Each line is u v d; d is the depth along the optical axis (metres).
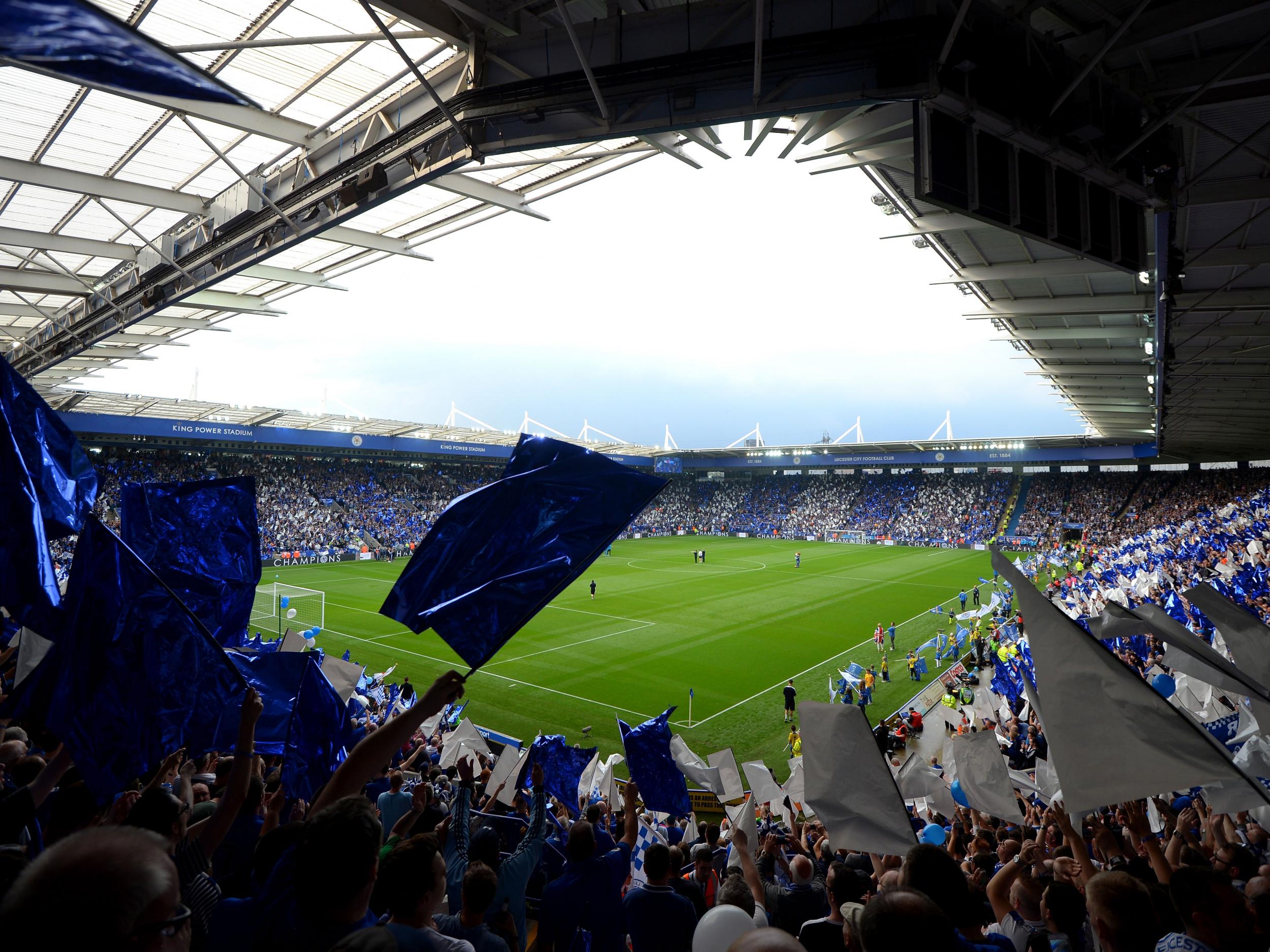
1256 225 14.81
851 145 13.04
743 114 10.03
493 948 3.58
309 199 15.83
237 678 4.25
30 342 30.72
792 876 5.56
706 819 15.09
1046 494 79.50
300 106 14.72
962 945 3.01
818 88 9.55
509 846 8.68
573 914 4.87
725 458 92.50
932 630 33.81
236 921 2.93
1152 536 44.72
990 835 8.30
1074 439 67.31
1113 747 3.56
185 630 4.26
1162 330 20.61
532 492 4.57
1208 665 4.43
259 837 5.11
